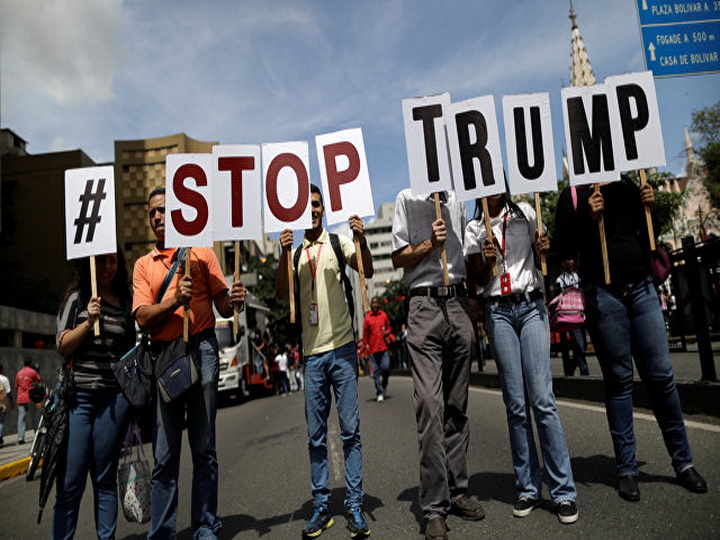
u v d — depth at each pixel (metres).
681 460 3.29
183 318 3.37
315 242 3.91
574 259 3.75
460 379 3.48
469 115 3.67
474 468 4.48
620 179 3.59
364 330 11.70
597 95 3.68
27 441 13.73
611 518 2.99
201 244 3.61
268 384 22.92
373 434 6.92
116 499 3.33
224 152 3.80
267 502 4.50
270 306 38.44
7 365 17.25
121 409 3.29
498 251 3.52
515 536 2.96
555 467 3.14
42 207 36.28
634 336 3.42
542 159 3.65
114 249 3.42
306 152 3.94
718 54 10.14
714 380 4.94
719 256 7.55
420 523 3.41
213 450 3.40
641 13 10.23
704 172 28.41
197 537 3.31
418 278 3.52
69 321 3.26
